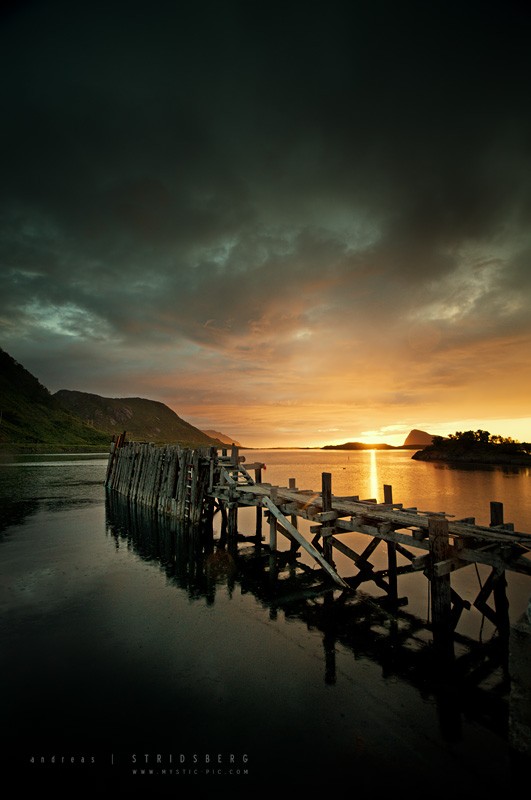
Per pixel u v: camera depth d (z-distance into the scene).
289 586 12.10
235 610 10.16
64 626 9.02
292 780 4.99
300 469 78.44
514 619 9.85
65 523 20.55
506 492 39.31
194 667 7.43
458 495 36.91
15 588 11.36
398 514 11.62
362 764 5.25
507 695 6.80
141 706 6.29
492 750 5.52
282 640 8.59
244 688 6.81
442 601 8.30
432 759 5.34
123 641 8.37
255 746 5.53
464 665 7.76
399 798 4.75
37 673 7.14
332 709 6.31
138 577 12.56
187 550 16.08
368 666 7.62
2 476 42.97
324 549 12.73
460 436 113.69
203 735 5.71
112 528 19.58
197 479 18.77
